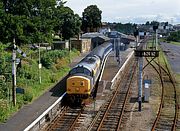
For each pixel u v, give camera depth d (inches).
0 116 880.9
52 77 1429.6
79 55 2417.6
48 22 1328.7
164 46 4813.0
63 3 1593.3
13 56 1005.8
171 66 2491.4
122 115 1023.0
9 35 1133.1
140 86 1093.8
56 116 1015.6
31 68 1400.1
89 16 4040.4
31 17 1244.5
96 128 896.9
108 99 1250.0
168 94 1391.5
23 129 820.6
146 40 5216.5
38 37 1246.3
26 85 1188.5
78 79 1120.2
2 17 1122.0
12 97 1016.2
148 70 2148.1
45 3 1295.5
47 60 1588.3
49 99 1114.7
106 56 2085.4
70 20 2468.0
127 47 3358.8
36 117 916.6
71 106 1133.1
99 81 1371.8
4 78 1131.3
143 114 1045.8
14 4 1192.2
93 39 2974.9
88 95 1131.3
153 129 886.4
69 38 2497.5
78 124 930.7
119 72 1803.6
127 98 1272.1
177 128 924.6
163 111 1098.1
